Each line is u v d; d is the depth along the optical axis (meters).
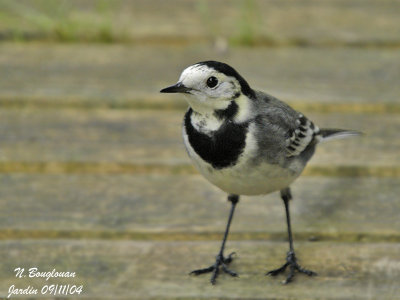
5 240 9.36
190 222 9.76
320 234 9.45
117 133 12.34
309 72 14.49
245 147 8.24
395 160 11.28
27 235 9.47
